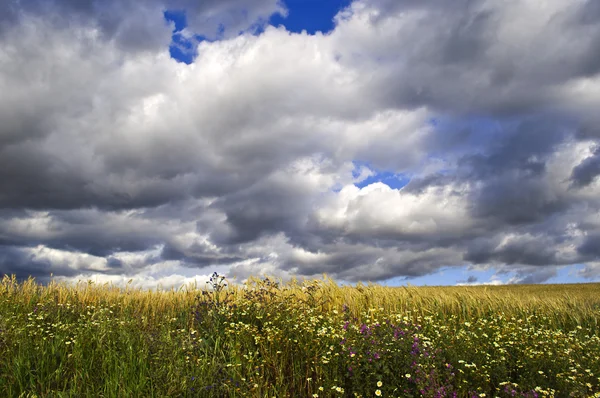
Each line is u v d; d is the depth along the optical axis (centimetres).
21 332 745
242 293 1138
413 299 1328
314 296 1126
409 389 584
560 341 853
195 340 789
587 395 629
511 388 620
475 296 1409
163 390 585
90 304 1168
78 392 564
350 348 646
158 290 1284
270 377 677
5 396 554
